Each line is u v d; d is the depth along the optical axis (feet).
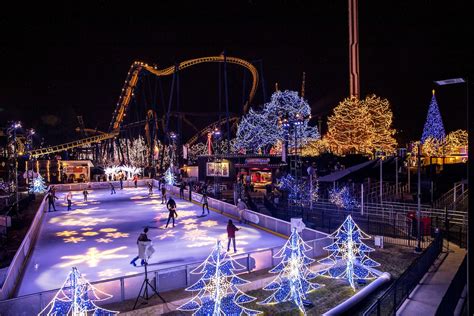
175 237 79.97
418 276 48.57
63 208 121.60
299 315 40.50
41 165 202.69
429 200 114.01
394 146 233.55
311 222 89.10
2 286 43.47
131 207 122.72
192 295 43.83
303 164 171.32
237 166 178.09
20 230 87.35
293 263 45.03
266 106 266.16
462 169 143.33
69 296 38.60
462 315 44.75
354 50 235.40
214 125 298.76
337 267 55.26
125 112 296.30
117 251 69.51
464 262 57.26
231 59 258.98
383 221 89.45
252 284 47.55
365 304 42.37
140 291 41.24
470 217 18.76
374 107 225.76
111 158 293.02
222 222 95.91
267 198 120.26
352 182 132.87
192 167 215.31
